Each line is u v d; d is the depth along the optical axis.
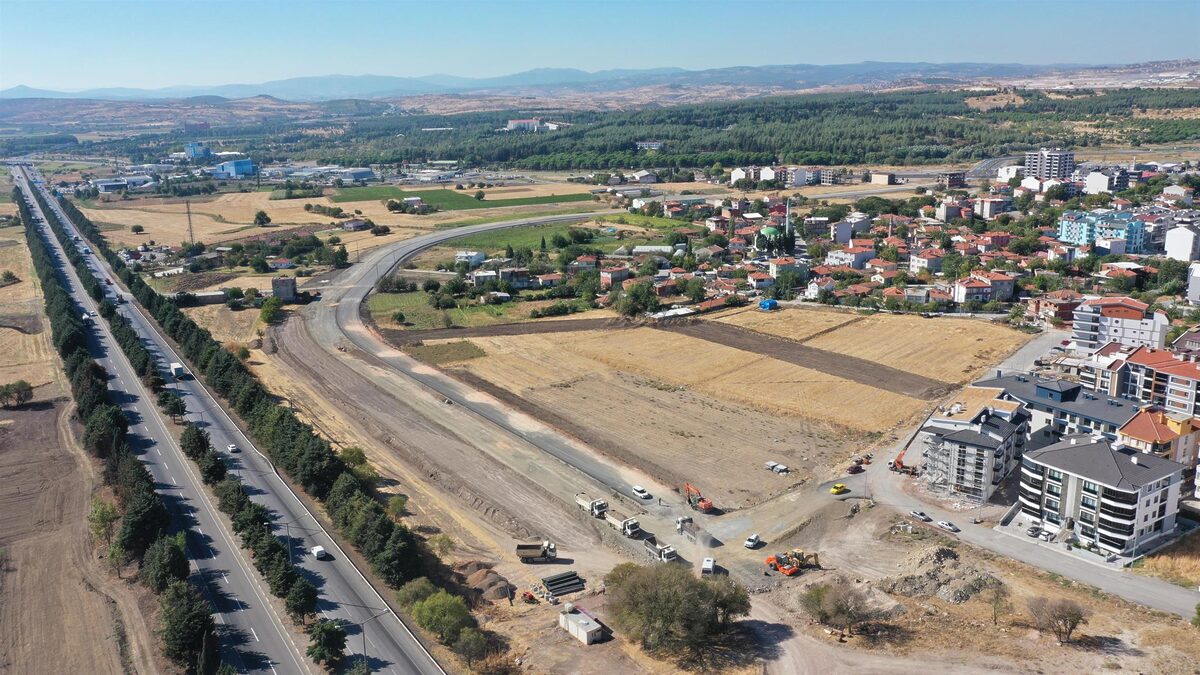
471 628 122.50
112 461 173.75
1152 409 178.00
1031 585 136.62
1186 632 121.38
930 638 123.44
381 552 139.62
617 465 185.38
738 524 160.25
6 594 135.75
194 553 146.62
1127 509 141.75
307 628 125.19
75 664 118.56
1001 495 167.38
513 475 181.25
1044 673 113.88
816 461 185.62
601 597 136.62
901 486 172.88
